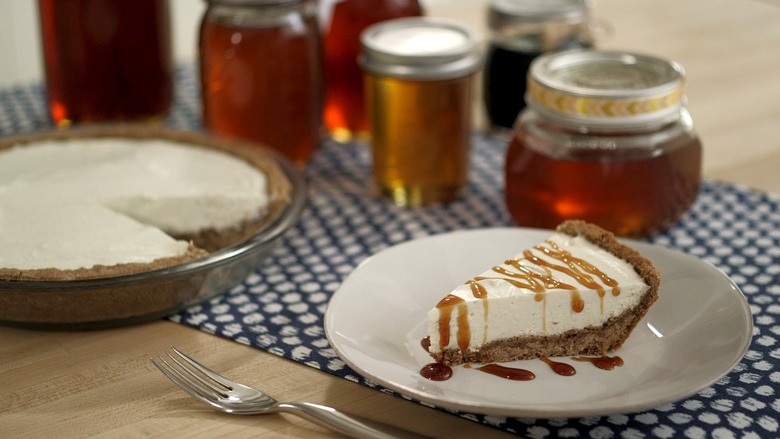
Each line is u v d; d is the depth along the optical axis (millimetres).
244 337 945
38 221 994
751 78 1274
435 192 1087
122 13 1161
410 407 893
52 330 954
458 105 1070
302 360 925
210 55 1113
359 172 1146
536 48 1153
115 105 1185
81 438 873
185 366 912
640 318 914
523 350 912
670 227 1052
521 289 907
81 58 1165
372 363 882
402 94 1060
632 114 997
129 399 899
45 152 1090
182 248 971
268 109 1114
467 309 898
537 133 1026
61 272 937
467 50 1065
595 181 1005
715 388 899
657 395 854
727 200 1085
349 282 941
